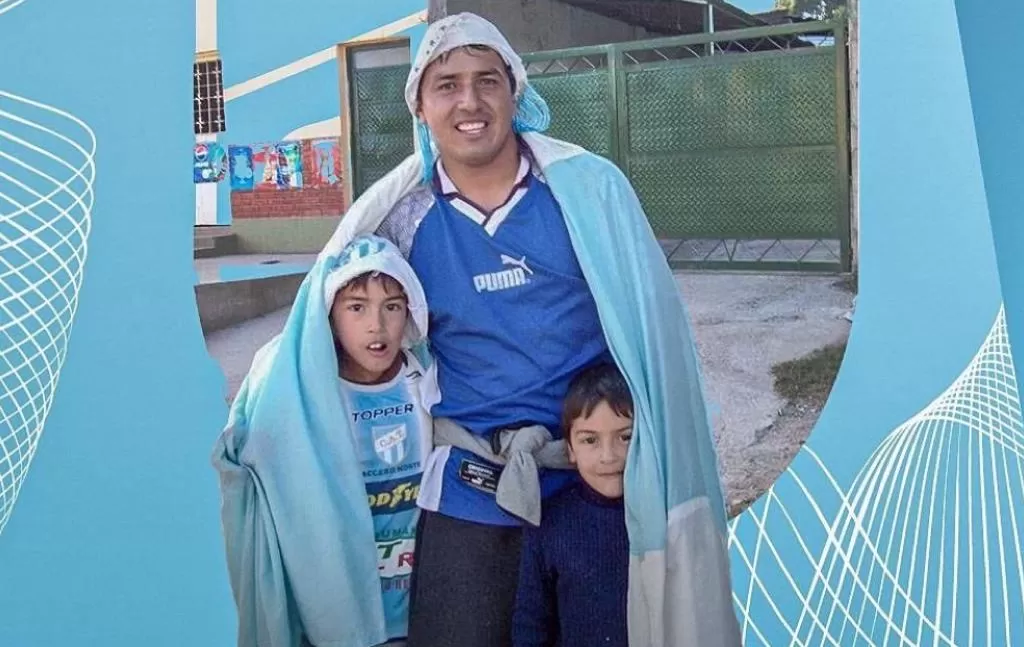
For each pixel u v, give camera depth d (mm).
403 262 2422
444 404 2455
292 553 2510
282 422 2488
